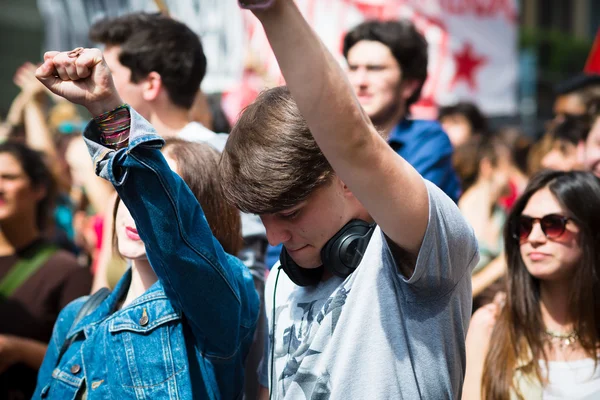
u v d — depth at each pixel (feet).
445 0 16.72
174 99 9.15
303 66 4.07
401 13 16.22
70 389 5.86
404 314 4.85
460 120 16.60
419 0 16.46
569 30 76.84
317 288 5.34
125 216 6.11
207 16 15.02
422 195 4.53
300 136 4.60
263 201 4.59
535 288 7.69
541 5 75.77
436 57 16.81
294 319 5.37
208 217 6.29
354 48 10.62
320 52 4.11
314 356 4.97
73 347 6.15
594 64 16.87
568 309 7.53
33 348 9.26
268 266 9.04
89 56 4.93
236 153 4.71
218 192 6.34
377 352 4.81
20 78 16.17
